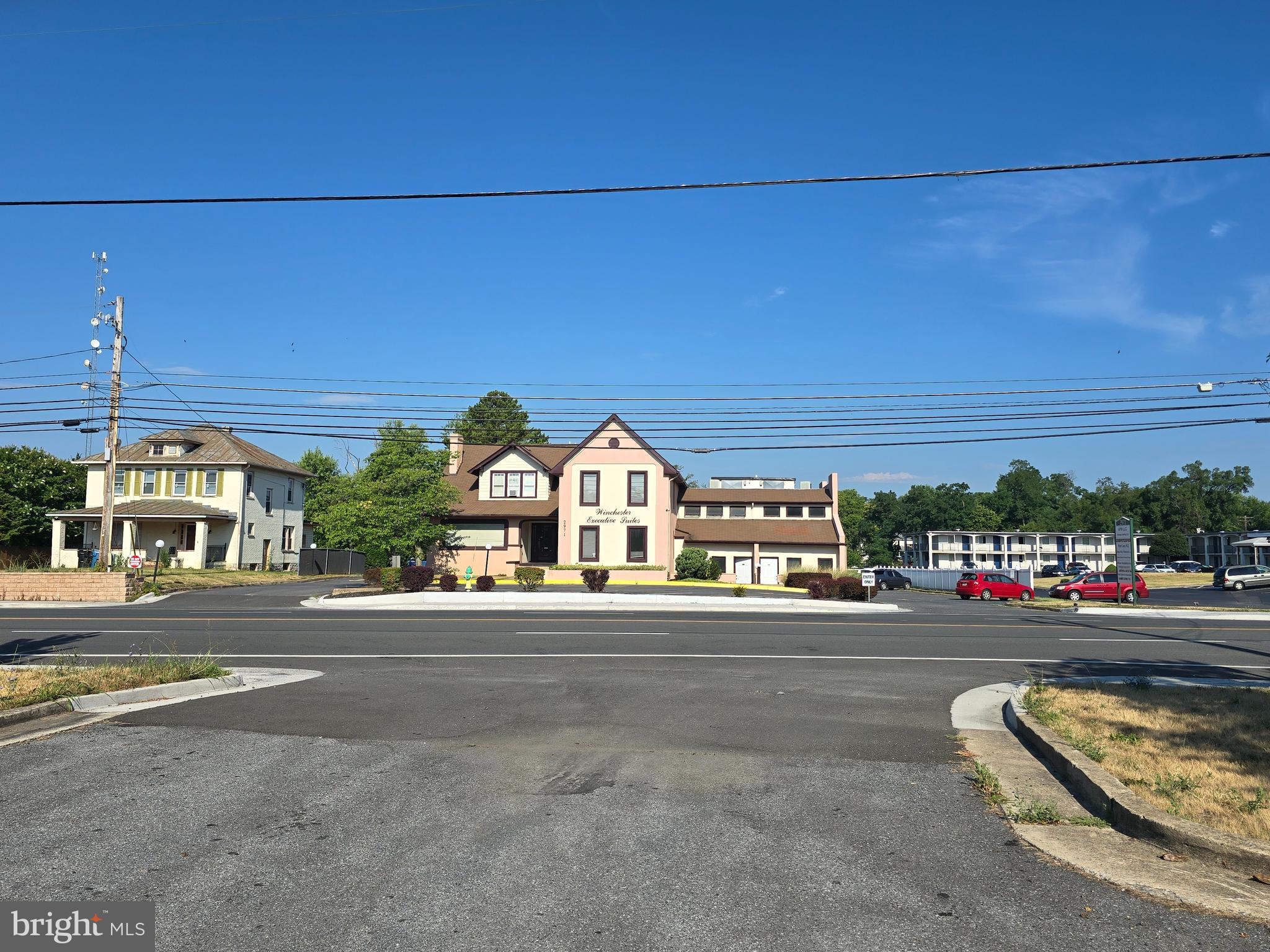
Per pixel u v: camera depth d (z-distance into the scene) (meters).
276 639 19.78
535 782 7.48
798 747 9.08
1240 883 5.37
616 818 6.48
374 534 43.25
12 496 58.28
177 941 4.41
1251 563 82.62
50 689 10.66
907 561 138.50
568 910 4.82
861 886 5.25
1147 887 5.29
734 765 8.18
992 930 4.65
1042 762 8.65
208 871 5.32
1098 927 4.71
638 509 47.06
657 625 24.16
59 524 50.94
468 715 10.59
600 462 47.34
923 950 4.40
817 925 4.68
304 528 66.88
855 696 12.58
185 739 8.90
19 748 8.41
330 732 9.41
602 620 25.78
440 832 6.11
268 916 4.72
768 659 16.91
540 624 24.20
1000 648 19.70
